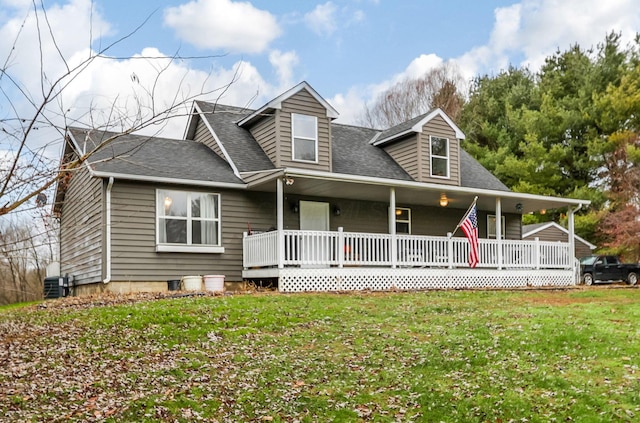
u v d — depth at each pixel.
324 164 17.53
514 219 22.59
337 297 13.10
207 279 15.02
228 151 17.12
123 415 6.01
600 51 34.94
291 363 7.72
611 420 5.69
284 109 17.14
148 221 14.98
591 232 30.44
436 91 43.84
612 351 7.72
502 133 35.19
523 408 6.09
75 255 17.48
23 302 17.34
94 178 15.20
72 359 7.88
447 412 6.11
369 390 6.77
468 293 14.63
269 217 16.88
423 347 8.34
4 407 6.11
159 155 16.39
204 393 6.68
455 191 17.31
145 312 10.46
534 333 8.77
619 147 29.41
